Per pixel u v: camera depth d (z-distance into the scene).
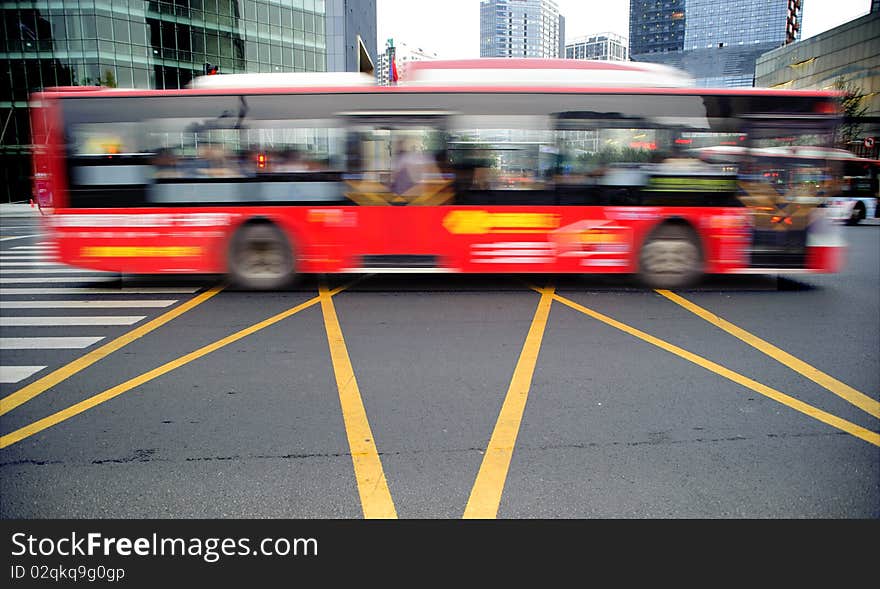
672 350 6.26
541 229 9.17
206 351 6.31
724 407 4.75
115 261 9.33
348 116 9.05
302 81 9.22
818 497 3.44
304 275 10.70
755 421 4.48
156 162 9.16
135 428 4.41
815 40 63.62
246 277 9.41
